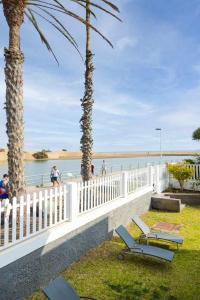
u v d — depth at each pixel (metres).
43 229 6.75
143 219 12.80
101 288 6.40
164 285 6.59
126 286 6.51
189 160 19.88
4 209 5.71
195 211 14.61
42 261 6.47
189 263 7.90
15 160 7.86
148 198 14.61
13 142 7.86
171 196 16.48
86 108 14.15
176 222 12.38
